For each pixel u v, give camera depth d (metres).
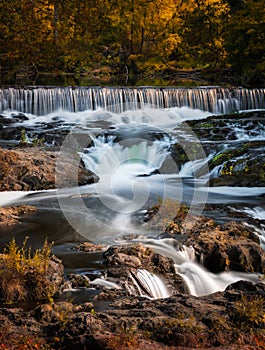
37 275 6.73
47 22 32.69
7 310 5.82
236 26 33.66
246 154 15.55
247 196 12.08
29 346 4.98
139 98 24.16
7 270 6.64
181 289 7.51
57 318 5.67
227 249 8.52
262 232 9.77
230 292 6.44
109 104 23.66
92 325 5.31
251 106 26.30
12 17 31.20
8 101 22.98
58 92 23.53
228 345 5.16
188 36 34.88
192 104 25.12
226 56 34.47
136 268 7.58
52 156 14.11
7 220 9.82
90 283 7.00
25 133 18.56
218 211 10.79
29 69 32.47
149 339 5.18
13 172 12.82
